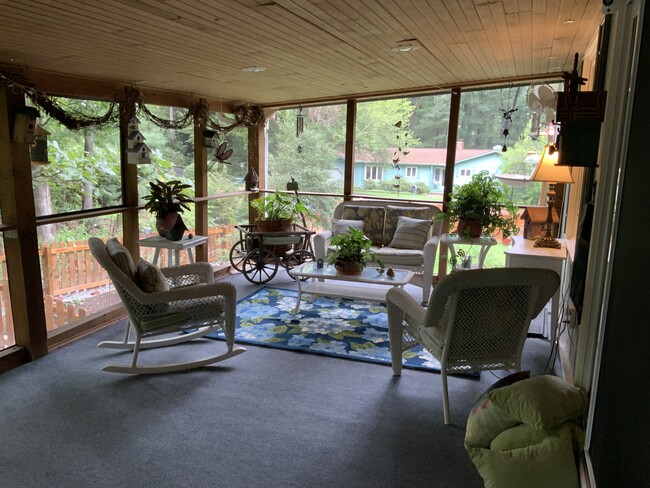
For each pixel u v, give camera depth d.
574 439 1.93
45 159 3.53
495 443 2.03
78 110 4.07
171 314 3.19
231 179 7.00
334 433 2.56
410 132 5.83
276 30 2.73
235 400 2.90
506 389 2.02
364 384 3.12
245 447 2.43
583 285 2.71
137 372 3.21
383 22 2.68
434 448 2.44
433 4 2.41
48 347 3.62
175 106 4.96
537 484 1.84
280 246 5.81
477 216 4.59
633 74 1.78
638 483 1.15
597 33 3.06
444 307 2.49
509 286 2.52
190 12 2.35
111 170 4.37
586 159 2.41
